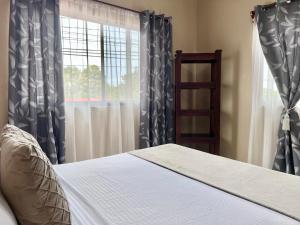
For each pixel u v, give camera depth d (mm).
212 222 970
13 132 1115
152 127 2961
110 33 2619
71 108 2400
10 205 789
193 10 3447
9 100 2045
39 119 2227
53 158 2215
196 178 1398
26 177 749
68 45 2367
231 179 1375
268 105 2600
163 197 1190
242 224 952
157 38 2975
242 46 2904
